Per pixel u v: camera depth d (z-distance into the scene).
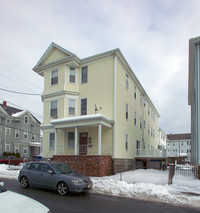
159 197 8.98
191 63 17.81
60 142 19.44
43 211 4.17
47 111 20.70
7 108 43.09
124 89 20.78
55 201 7.88
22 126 42.25
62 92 19.55
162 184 12.11
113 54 18.59
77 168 16.00
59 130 19.67
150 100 33.12
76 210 6.86
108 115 18.06
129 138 21.50
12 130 40.47
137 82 25.34
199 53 14.73
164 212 7.04
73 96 19.83
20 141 41.44
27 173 10.18
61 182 8.99
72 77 20.28
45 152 20.36
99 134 15.90
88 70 19.88
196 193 9.72
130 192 9.63
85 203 7.79
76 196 8.84
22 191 9.43
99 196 9.05
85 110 19.34
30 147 44.19
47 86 21.08
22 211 3.95
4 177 14.25
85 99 19.56
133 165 22.30
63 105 19.50
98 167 15.31
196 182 12.66
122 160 18.94
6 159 27.38
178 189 10.57
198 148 14.24
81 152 17.92
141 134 26.73
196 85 14.62
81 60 20.06
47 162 10.19
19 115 41.69
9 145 39.34
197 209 7.48
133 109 23.70
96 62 19.58
